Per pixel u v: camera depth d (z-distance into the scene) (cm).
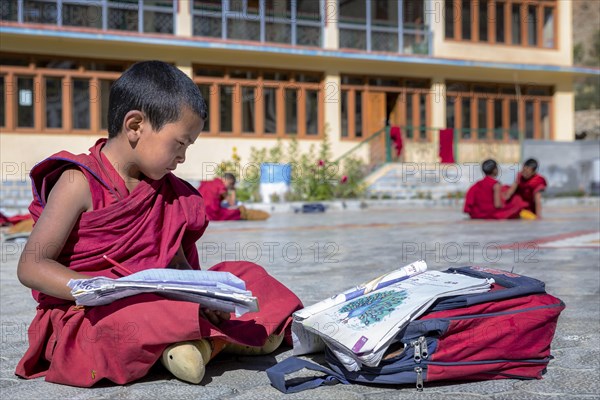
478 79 2406
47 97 1919
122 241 258
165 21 2030
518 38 2481
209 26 2086
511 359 262
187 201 275
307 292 471
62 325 263
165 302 249
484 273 289
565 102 2527
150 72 254
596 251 749
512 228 1121
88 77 1952
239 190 1850
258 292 301
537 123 2506
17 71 1878
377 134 2155
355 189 1998
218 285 249
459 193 2075
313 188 1916
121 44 1959
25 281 249
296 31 2194
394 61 2236
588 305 424
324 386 261
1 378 275
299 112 2195
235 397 246
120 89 254
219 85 2097
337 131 2228
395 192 2073
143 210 261
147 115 250
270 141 2155
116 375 255
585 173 2284
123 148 257
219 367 287
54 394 251
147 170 257
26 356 270
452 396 245
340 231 1099
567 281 525
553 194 2269
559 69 2434
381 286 284
